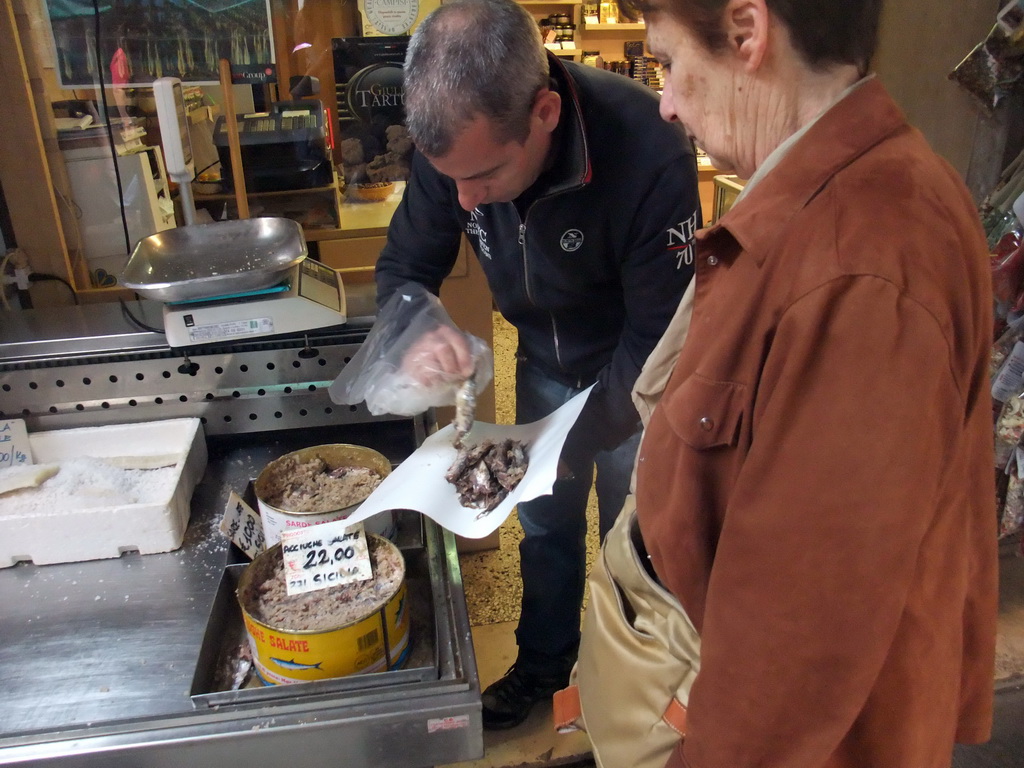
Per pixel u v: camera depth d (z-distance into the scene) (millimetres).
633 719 905
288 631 902
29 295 1752
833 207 590
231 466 1403
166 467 1320
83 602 1091
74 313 1555
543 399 1610
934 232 577
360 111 1870
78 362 1372
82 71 1653
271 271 1312
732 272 667
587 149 1149
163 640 1026
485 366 1290
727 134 681
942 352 558
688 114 695
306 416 1478
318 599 991
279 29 1740
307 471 1243
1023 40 1700
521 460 1155
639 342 1261
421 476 1156
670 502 745
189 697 914
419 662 1041
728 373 659
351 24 1779
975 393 684
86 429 1354
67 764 864
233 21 1681
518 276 1413
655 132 1199
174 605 1087
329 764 919
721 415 669
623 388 1241
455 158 1048
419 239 1508
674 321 894
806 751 639
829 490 573
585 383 1527
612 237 1268
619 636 947
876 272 557
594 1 4645
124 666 985
